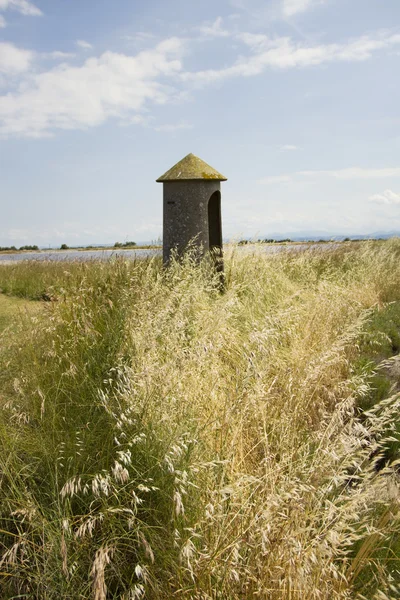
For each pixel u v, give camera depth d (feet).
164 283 19.71
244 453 9.33
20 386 11.34
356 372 14.62
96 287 17.71
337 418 8.82
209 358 11.44
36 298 31.81
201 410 9.84
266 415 10.21
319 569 6.36
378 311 23.84
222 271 23.66
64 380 11.41
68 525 6.85
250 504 7.13
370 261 34.35
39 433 9.35
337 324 17.08
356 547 7.82
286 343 15.01
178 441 8.14
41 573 7.00
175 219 22.79
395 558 7.15
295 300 20.80
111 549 6.67
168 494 7.63
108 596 6.97
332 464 8.05
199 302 17.66
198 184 22.63
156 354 11.19
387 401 8.42
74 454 8.68
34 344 13.50
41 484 8.58
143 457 8.33
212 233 25.34
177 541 6.88
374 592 6.79
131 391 9.55
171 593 6.51
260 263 25.89
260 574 6.26
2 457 8.70
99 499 7.84
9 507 7.84
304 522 6.73
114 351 12.25
